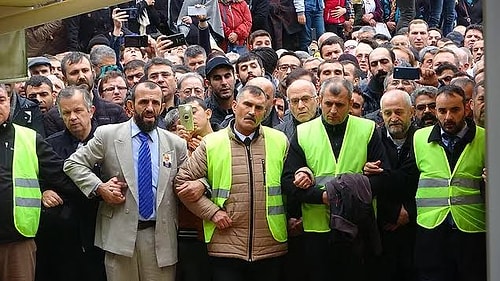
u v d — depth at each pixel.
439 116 4.91
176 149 5.03
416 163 5.00
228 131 5.00
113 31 8.49
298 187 4.89
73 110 5.17
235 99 5.52
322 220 4.93
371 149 4.98
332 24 10.43
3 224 4.77
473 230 4.86
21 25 3.64
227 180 4.90
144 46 7.48
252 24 9.80
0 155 4.84
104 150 4.95
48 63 6.57
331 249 4.94
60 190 4.97
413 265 5.09
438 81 6.05
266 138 5.03
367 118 5.64
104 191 4.82
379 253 4.90
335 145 4.97
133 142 4.98
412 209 5.05
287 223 5.04
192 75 6.18
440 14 10.84
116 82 6.12
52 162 4.96
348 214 4.79
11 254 4.81
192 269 5.09
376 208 4.99
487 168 3.40
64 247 5.05
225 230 4.89
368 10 10.70
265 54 7.32
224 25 9.36
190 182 4.90
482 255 4.87
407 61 7.01
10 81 4.09
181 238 5.09
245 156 4.95
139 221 4.89
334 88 4.96
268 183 4.93
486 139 3.40
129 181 4.90
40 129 5.49
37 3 3.58
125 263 4.88
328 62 6.33
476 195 4.88
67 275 5.07
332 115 4.95
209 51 8.84
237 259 4.87
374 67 6.33
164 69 6.05
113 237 4.87
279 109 6.05
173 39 7.60
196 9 8.89
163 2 9.09
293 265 5.12
